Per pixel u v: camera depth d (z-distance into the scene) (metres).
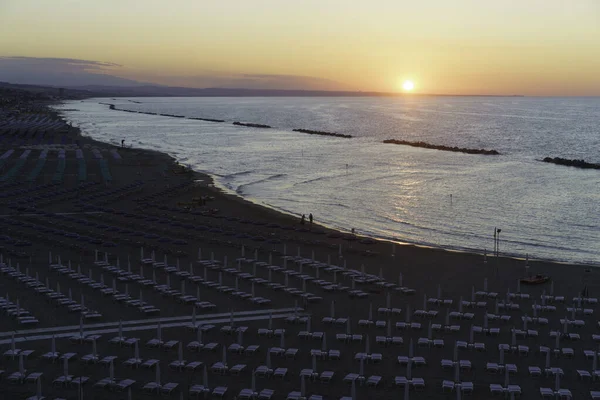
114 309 56.09
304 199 125.38
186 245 80.88
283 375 42.78
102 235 84.62
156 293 60.78
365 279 65.69
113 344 48.31
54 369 44.00
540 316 55.25
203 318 54.12
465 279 67.50
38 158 164.88
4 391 40.72
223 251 78.25
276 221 99.56
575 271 70.88
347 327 49.41
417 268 72.12
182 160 187.38
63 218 95.75
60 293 59.03
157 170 155.50
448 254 79.12
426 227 100.88
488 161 194.12
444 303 58.50
